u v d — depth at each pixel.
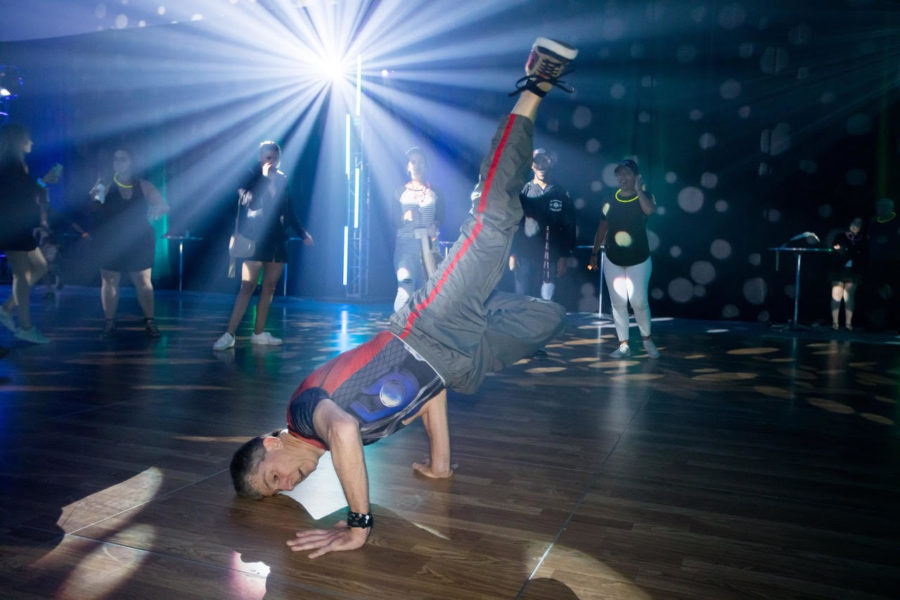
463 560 1.87
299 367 4.82
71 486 2.38
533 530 2.09
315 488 2.42
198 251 12.20
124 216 5.86
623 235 5.50
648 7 9.62
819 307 9.20
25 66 13.09
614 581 1.77
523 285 5.97
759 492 2.47
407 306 2.19
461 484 2.50
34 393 3.82
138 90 12.51
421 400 2.15
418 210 5.63
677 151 9.80
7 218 5.26
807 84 9.17
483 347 2.36
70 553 1.86
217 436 3.05
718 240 9.66
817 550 1.98
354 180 10.85
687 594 1.71
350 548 1.91
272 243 5.61
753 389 4.40
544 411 3.72
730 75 9.48
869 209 9.05
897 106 8.85
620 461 2.83
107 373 4.46
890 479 2.64
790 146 9.30
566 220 5.91
